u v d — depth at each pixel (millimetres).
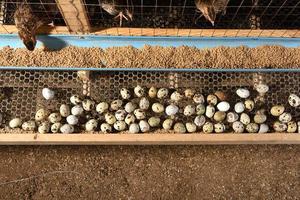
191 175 652
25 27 539
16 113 603
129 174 649
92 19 609
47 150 650
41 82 610
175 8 609
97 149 653
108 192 644
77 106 600
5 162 643
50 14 586
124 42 606
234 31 601
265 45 613
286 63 615
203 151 658
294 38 609
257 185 654
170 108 597
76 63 603
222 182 652
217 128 599
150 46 607
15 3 579
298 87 624
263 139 592
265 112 615
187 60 608
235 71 615
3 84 605
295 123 607
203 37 604
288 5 590
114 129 604
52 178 643
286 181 659
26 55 597
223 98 610
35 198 637
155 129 605
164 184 649
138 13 612
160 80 615
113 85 614
